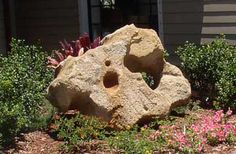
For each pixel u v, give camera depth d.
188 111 3.61
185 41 4.56
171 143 2.89
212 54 3.79
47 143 3.07
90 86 3.21
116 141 2.93
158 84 3.50
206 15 4.41
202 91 3.88
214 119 3.17
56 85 3.21
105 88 3.25
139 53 3.42
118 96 3.23
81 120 3.09
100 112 3.20
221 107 3.62
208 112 3.59
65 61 3.39
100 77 3.24
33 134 3.21
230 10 4.27
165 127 3.12
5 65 3.64
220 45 3.88
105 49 3.30
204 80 3.83
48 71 3.91
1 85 3.26
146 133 3.06
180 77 3.53
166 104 3.35
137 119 3.22
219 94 3.64
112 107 3.20
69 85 3.17
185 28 4.55
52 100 3.33
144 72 3.56
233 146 2.94
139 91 3.28
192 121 3.34
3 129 3.04
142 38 3.44
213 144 2.97
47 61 4.12
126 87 3.26
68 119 3.20
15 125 3.09
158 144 2.89
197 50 3.92
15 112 3.09
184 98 3.48
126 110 3.22
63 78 3.19
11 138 3.07
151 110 3.27
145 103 3.27
